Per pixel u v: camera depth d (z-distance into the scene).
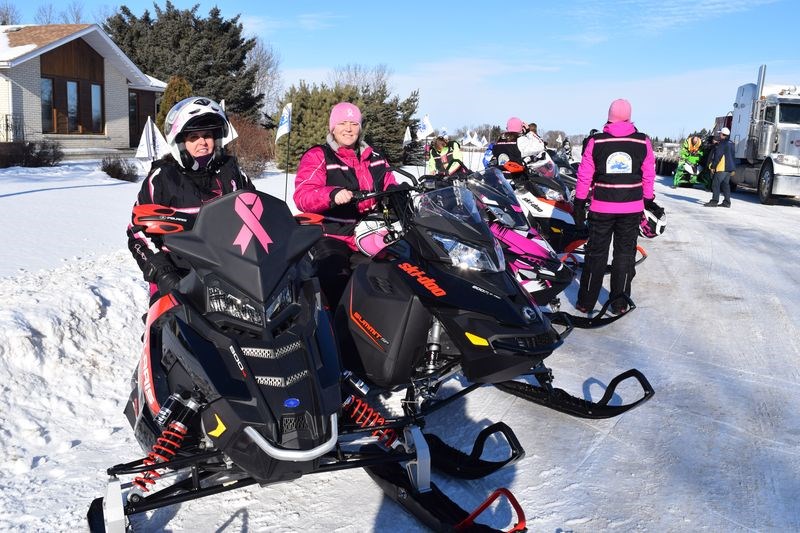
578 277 8.47
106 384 4.56
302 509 3.18
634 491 3.39
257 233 2.82
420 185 4.05
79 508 3.13
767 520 3.15
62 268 6.55
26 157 18.36
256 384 2.60
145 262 3.23
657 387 4.81
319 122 25.34
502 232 5.70
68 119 25.25
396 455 3.03
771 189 17.56
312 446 2.57
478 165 28.70
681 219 14.33
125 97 27.89
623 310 6.77
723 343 5.85
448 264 3.68
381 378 3.69
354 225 4.50
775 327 6.34
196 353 2.68
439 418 4.26
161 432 2.82
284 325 2.83
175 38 39.81
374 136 30.16
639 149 6.41
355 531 3.00
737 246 10.91
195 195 3.68
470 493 3.36
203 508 3.17
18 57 21.64
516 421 4.23
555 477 3.53
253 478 2.76
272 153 27.00
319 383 2.70
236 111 39.94
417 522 3.08
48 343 4.61
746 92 20.00
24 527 2.96
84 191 13.82
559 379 4.95
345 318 3.89
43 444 3.78
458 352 3.75
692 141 23.20
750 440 3.98
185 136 3.60
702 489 3.42
